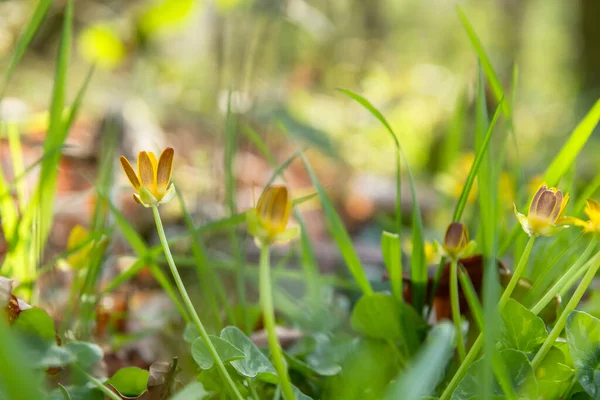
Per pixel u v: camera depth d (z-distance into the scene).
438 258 0.56
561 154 0.52
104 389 0.44
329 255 1.02
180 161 1.39
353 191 1.63
